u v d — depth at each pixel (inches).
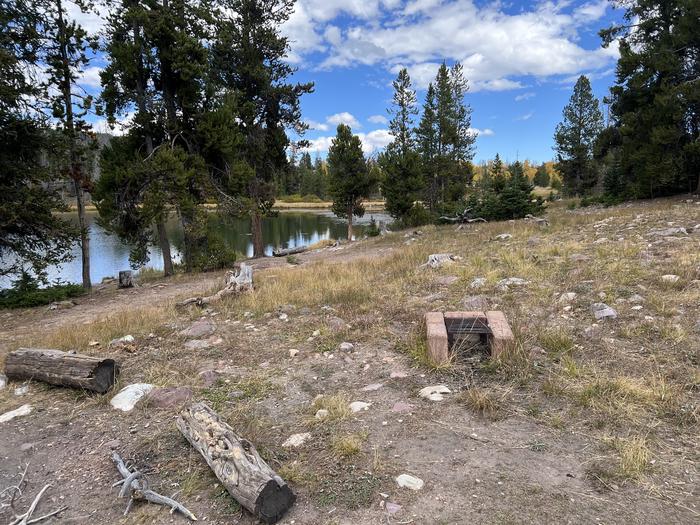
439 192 1501.0
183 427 136.6
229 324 278.8
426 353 187.5
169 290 531.8
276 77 888.3
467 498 103.5
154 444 139.6
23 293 520.1
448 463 117.9
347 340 224.4
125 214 644.1
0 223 498.6
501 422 136.5
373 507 103.3
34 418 164.1
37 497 115.9
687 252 295.3
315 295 322.0
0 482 126.8
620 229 451.2
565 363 167.8
